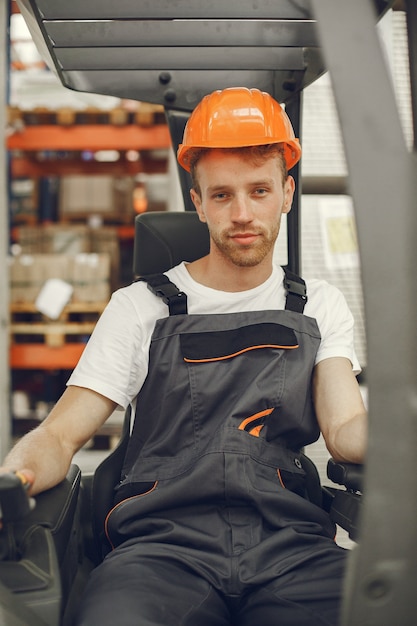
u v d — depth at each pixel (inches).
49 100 163.6
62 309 158.7
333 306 64.2
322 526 57.7
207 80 71.5
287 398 58.1
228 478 54.7
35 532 47.0
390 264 35.6
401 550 35.8
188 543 53.9
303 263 97.7
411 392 35.7
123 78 70.9
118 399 58.6
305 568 52.5
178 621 47.4
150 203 184.7
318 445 94.7
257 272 61.7
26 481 45.6
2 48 88.7
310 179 97.0
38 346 159.3
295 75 69.8
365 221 35.5
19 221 183.8
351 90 35.6
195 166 60.3
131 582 49.2
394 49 93.5
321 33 35.7
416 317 36.2
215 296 61.9
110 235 168.4
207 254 69.6
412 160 36.4
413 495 35.8
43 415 168.9
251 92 61.0
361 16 36.0
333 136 96.3
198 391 57.9
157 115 165.8
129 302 61.8
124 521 56.2
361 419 55.7
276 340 59.0
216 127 58.9
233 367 58.2
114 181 180.7
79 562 59.8
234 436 56.0
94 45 64.3
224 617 51.4
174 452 58.0
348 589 36.3
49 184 188.2
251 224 57.7
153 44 64.6
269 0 61.6
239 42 64.6
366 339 35.5
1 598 39.4
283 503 55.6
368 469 35.4
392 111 35.9
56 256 160.1
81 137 166.2
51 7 60.5
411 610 36.7
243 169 57.1
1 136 94.4
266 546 53.2
